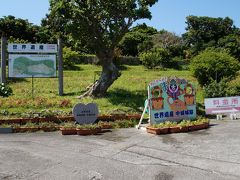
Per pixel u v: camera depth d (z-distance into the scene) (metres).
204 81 20.73
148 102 13.02
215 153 9.45
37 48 17.92
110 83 17.86
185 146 10.24
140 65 36.28
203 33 60.69
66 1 17.22
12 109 14.58
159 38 48.69
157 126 12.22
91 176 7.86
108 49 18.05
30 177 7.80
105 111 14.40
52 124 12.82
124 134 12.05
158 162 8.81
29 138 11.47
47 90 19.41
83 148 10.16
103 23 18.19
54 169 8.31
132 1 17.78
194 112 13.62
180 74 28.95
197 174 7.93
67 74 25.97
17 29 39.97
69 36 19.92
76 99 16.88
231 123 13.96
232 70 20.66
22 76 17.77
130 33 47.69
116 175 7.92
